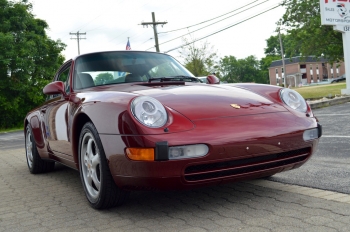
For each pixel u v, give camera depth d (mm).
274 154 2621
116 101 2631
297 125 2715
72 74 3750
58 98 3867
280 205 2676
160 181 2369
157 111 2449
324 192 2920
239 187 3289
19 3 29031
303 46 31750
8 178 4742
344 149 4797
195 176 2441
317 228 2166
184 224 2436
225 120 2535
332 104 12641
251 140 2469
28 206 3240
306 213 2447
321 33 30234
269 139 2533
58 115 3695
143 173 2375
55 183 4180
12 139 14992
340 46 32062
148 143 2316
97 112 2723
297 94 3076
